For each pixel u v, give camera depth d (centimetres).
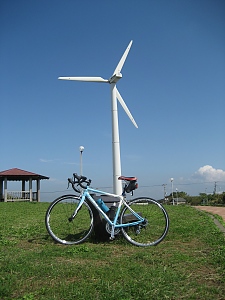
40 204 1795
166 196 2809
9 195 2647
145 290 316
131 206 566
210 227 687
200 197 3278
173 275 358
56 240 544
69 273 368
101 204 554
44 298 302
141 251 483
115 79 1294
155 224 659
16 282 342
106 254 462
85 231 580
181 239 571
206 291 318
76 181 561
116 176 1204
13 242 555
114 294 306
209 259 427
